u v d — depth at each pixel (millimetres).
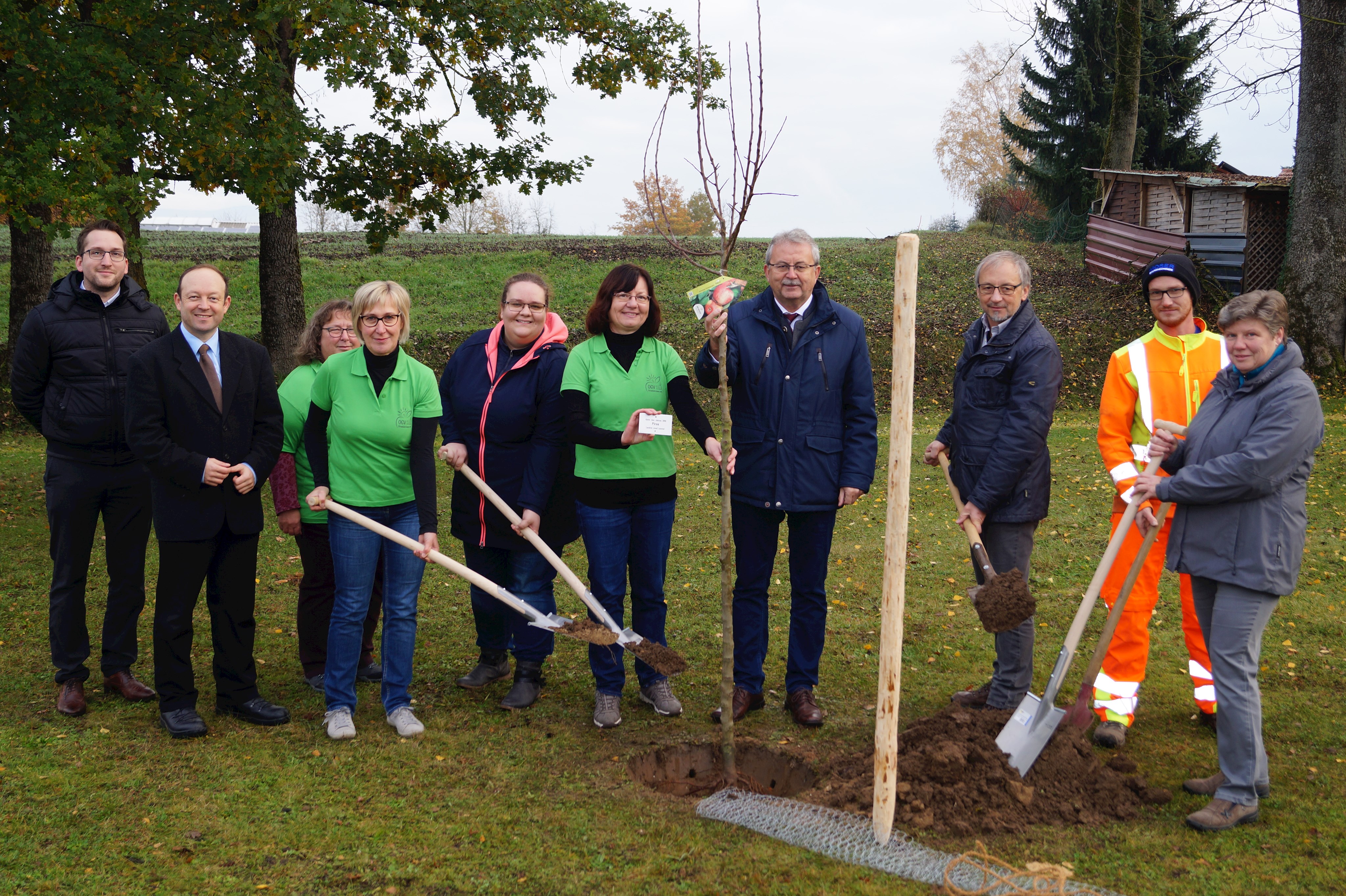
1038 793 3459
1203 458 3553
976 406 4297
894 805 3189
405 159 12359
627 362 4281
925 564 6965
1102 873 3008
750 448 4305
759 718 4379
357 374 4125
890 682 3139
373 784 3646
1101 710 4191
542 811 3441
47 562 6703
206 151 8617
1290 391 3342
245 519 4117
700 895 2914
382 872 3014
